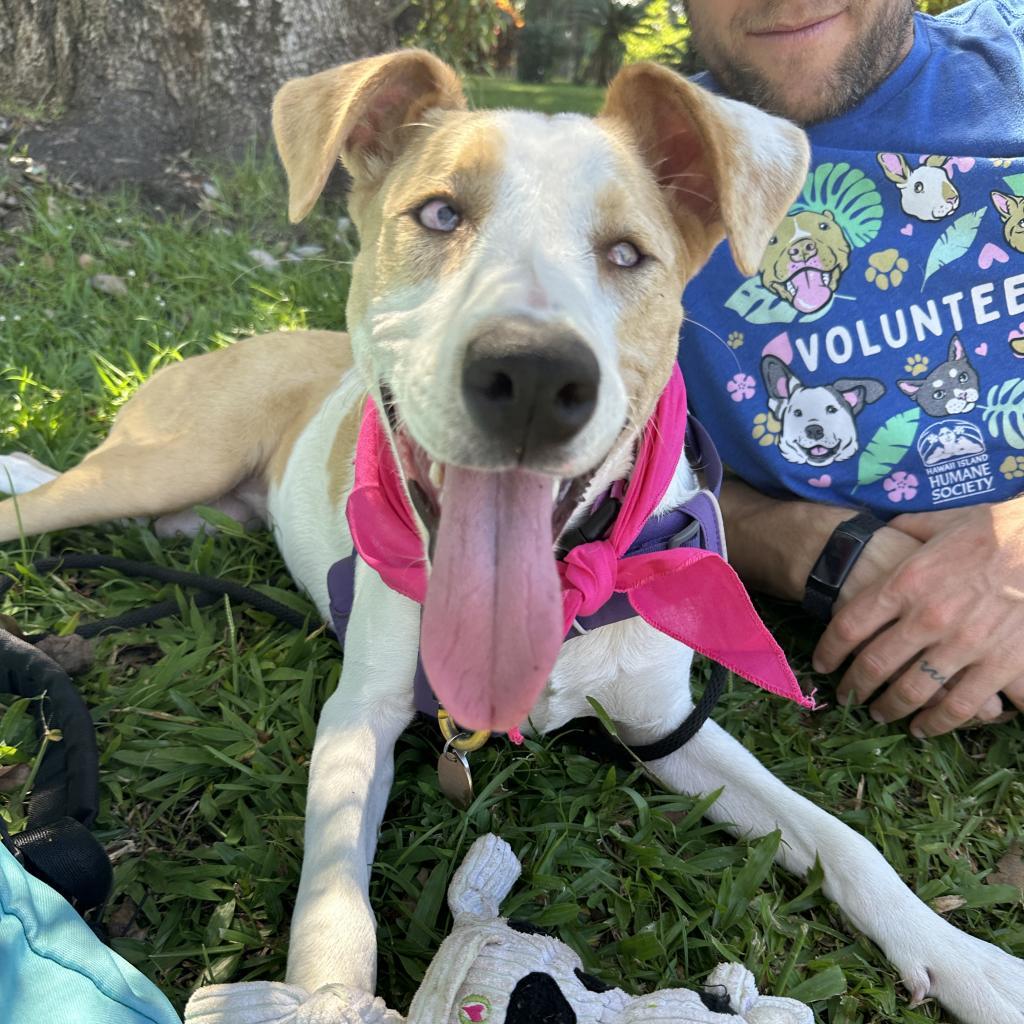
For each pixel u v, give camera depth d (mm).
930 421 542
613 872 417
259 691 470
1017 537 482
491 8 1710
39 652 417
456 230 353
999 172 525
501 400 286
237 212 1064
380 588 424
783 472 564
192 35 1100
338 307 890
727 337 565
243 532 580
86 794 369
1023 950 418
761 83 550
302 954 321
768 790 439
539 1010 298
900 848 452
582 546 365
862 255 540
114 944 348
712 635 397
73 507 548
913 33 561
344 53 1188
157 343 785
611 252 362
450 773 405
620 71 410
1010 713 539
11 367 710
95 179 1040
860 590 529
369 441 391
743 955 383
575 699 438
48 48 1112
